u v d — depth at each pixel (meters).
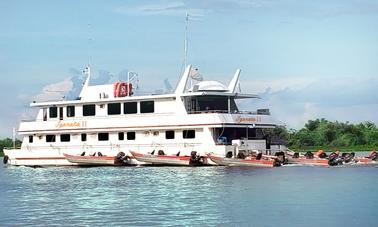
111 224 39.41
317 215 41.69
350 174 70.75
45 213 44.47
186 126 78.62
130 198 51.59
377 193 52.78
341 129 169.38
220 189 56.34
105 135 84.94
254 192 53.97
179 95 79.31
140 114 82.12
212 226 38.34
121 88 86.25
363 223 38.81
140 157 79.81
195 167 78.12
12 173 83.56
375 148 158.50
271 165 79.38
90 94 88.88
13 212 45.25
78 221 40.78
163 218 41.16
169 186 59.69
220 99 81.69
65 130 87.25
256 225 38.53
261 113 82.19
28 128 90.69
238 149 78.50
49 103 88.75
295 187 57.56
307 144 165.75
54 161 88.62
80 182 66.62
